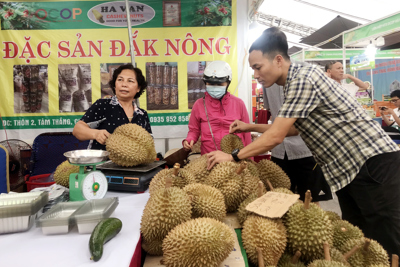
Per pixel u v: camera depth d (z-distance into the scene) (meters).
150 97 3.66
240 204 1.31
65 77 3.59
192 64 3.65
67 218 1.03
